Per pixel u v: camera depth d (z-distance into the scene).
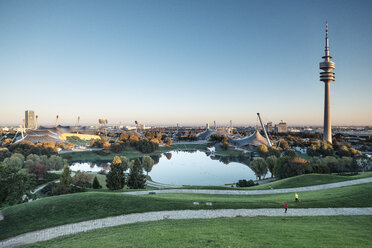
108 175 63.47
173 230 25.47
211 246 19.75
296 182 62.56
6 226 29.39
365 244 20.28
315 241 20.83
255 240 21.19
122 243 21.91
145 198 38.72
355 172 86.06
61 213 32.66
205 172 116.62
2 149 133.38
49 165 109.75
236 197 47.75
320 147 142.88
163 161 156.38
